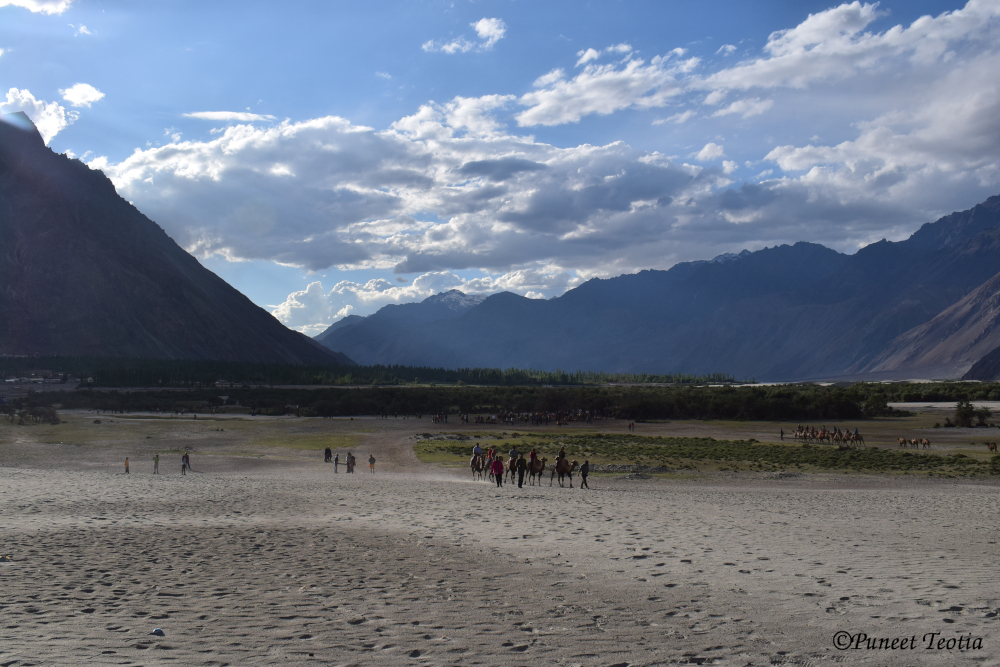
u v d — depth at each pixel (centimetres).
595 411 12344
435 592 1109
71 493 2667
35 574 1190
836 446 6550
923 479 4022
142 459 5409
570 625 927
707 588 1139
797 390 13575
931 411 11950
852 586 1147
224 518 2009
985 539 1664
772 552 1477
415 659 787
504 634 885
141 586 1120
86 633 861
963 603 1029
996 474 4234
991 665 766
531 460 3888
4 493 2611
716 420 11269
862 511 2302
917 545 1573
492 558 1402
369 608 1006
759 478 4131
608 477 4228
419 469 4909
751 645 842
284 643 838
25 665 737
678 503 2547
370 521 1969
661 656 803
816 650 823
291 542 1571
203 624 914
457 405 13538
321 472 4653
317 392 16525
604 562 1362
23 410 10450
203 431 8362
